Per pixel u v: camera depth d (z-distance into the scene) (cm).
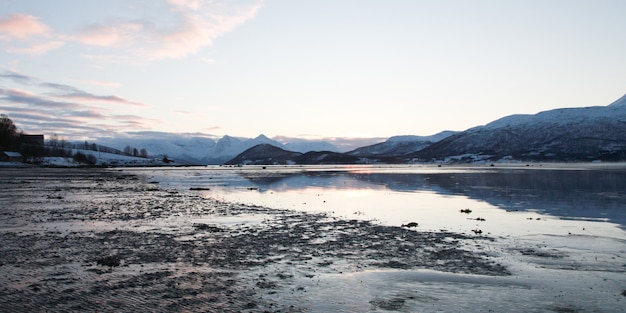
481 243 2097
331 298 1240
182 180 8544
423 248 1970
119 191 5375
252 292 1285
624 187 5641
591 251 1911
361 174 11544
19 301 1179
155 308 1135
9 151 17038
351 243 2078
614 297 1262
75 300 1191
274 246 1989
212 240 2120
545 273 1533
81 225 2572
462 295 1276
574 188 5531
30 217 2898
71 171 12862
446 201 4169
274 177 10000
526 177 8444
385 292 1301
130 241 2067
